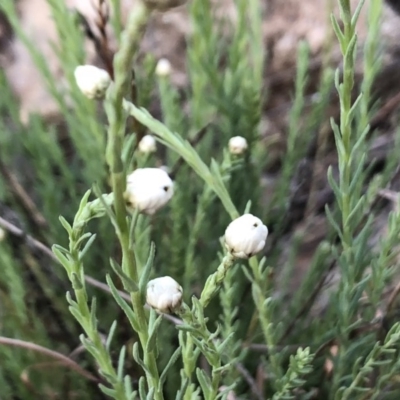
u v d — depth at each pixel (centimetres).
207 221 33
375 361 22
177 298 14
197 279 32
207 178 20
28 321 30
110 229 32
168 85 35
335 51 47
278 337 24
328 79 34
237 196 33
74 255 13
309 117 35
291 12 48
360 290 21
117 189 11
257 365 29
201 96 35
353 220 23
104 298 33
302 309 29
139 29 10
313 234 42
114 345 30
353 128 32
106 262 32
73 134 35
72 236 13
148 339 13
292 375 20
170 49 49
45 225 34
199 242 35
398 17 47
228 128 33
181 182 32
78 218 13
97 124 32
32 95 49
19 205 35
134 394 16
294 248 35
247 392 29
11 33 53
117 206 11
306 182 41
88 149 34
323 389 26
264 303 22
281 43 48
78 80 13
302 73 33
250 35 38
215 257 33
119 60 10
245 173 33
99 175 34
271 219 36
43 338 31
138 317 13
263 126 48
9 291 31
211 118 38
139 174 12
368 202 28
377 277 23
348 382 24
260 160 34
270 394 28
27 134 36
